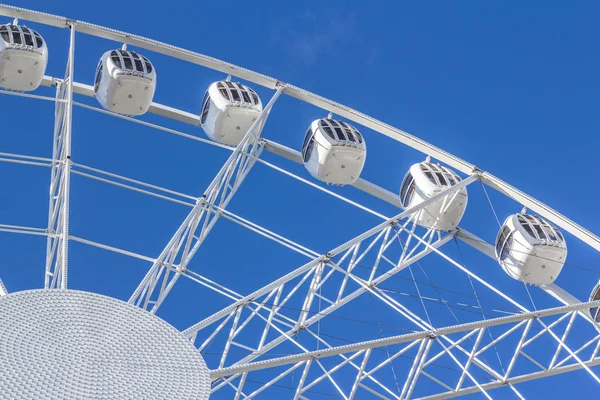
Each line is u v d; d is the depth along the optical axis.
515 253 28.70
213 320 22.97
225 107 28.98
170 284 24.08
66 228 22.95
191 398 21.41
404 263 25.92
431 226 29.52
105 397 21.03
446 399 24.52
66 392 20.83
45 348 21.39
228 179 26.23
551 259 28.56
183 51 28.72
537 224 28.98
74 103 26.52
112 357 21.72
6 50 27.98
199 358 22.17
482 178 28.61
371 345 22.55
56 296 22.23
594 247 27.95
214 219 25.59
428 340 23.22
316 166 29.23
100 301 22.50
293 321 24.33
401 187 30.14
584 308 24.91
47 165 26.14
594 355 26.39
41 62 28.42
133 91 28.58
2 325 21.50
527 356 25.05
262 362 21.89
